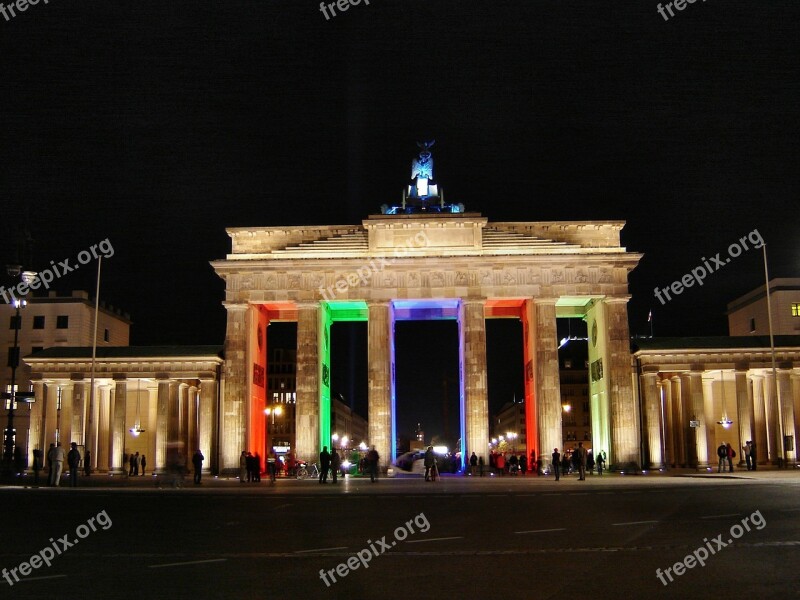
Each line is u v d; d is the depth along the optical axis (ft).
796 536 77.97
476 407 272.31
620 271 278.87
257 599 52.03
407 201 297.12
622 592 53.11
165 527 94.07
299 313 281.54
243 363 280.10
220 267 282.36
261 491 166.09
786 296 385.70
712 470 273.13
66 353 302.86
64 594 53.93
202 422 290.56
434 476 214.28
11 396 216.74
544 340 275.59
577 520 97.55
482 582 56.95
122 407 293.64
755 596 51.13
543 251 281.13
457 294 278.87
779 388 286.66
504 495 146.72
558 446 269.85
